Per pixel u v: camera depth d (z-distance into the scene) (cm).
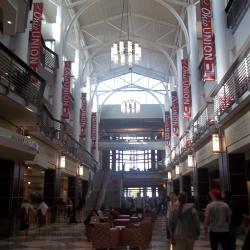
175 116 2606
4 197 1123
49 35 1942
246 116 980
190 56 1919
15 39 1236
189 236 495
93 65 3234
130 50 1822
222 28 1287
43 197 1723
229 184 1159
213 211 514
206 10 1378
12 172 1147
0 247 865
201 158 1623
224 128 1213
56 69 1817
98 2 2225
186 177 2283
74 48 2619
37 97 1110
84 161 2611
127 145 3844
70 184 2280
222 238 506
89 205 2153
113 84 3803
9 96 923
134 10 2409
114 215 1223
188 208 502
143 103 3966
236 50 1231
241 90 931
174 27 2444
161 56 3047
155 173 3428
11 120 1177
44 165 1527
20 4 999
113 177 2714
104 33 2692
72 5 2033
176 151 2603
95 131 3369
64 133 1902
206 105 1390
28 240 1016
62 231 1305
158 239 1053
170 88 3278
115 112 3959
